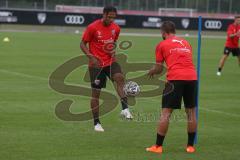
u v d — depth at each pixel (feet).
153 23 498.69
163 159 93.61
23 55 276.62
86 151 97.71
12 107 138.82
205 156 96.73
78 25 481.87
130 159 93.09
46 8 572.10
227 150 101.65
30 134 110.01
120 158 93.56
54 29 512.22
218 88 185.88
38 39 391.04
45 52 296.10
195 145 104.78
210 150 101.24
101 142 104.99
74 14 481.46
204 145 105.09
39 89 169.37
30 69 219.61
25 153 94.99
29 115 129.39
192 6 622.13
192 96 96.84
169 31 97.60
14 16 471.21
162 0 616.39
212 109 146.30
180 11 604.49
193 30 506.48
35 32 473.26
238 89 184.96
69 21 480.64
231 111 144.15
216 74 225.56
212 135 114.52
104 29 114.11
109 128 118.32
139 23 494.59
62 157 93.20
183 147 102.99
